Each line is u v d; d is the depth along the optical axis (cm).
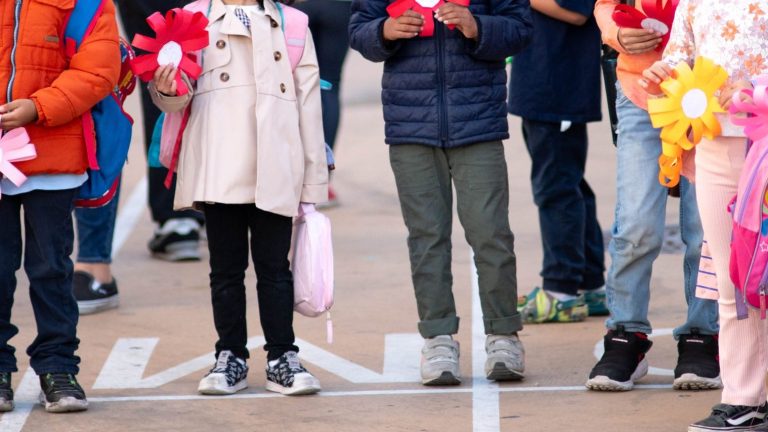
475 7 1059
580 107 1255
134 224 1884
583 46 1254
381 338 1241
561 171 1273
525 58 1258
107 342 1242
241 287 1059
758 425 899
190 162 1020
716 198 886
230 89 1012
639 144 1021
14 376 1112
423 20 1027
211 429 952
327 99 1789
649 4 972
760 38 864
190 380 1105
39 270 980
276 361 1054
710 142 885
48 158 955
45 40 945
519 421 959
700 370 1031
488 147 1053
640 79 922
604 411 981
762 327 888
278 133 1007
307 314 1053
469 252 1639
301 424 961
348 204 2008
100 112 986
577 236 1284
